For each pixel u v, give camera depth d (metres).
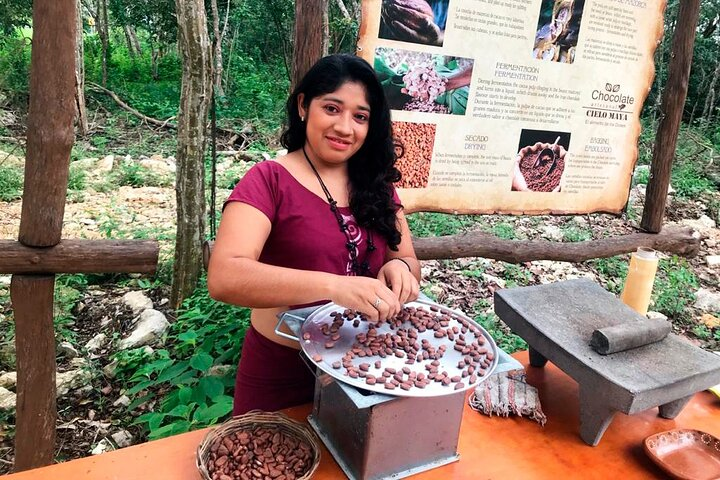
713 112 8.46
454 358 1.05
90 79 9.62
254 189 1.19
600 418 1.14
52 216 1.83
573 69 2.23
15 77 7.27
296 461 0.97
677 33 2.63
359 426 0.95
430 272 4.08
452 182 2.17
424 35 1.92
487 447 1.14
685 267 4.45
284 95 9.39
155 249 2.04
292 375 1.39
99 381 2.86
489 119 2.14
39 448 2.02
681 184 6.34
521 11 2.05
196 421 2.14
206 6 8.70
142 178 6.00
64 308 3.44
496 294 1.47
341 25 6.79
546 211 2.40
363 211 1.29
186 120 3.19
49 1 1.61
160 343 3.10
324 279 1.05
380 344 1.07
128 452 1.03
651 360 1.21
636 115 2.43
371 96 1.22
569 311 1.41
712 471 1.11
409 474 1.02
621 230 5.04
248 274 1.06
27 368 1.93
